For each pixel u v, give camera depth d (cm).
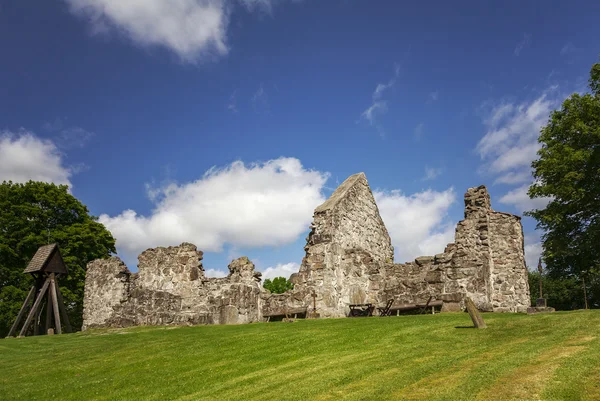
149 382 1336
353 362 1262
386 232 3042
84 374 1502
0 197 3978
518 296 2273
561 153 2809
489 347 1252
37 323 3019
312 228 2453
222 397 1122
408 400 943
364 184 2833
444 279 2261
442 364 1137
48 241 3969
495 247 2352
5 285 3859
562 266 3153
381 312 2316
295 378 1188
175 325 2462
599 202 2783
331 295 2295
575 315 1520
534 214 3027
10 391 1375
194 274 2627
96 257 4281
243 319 2380
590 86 3002
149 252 2819
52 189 4228
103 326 2698
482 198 2402
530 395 886
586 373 947
